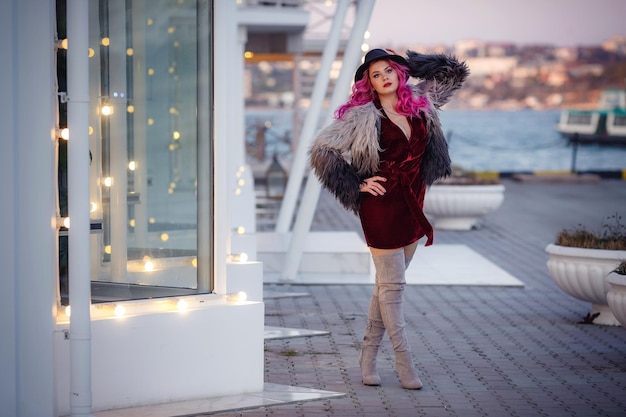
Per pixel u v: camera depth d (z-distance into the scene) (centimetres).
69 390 563
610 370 739
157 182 633
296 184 1494
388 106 649
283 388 658
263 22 2036
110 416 571
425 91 667
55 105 554
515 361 769
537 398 648
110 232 615
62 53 565
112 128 623
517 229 1931
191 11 648
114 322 585
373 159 636
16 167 542
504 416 600
